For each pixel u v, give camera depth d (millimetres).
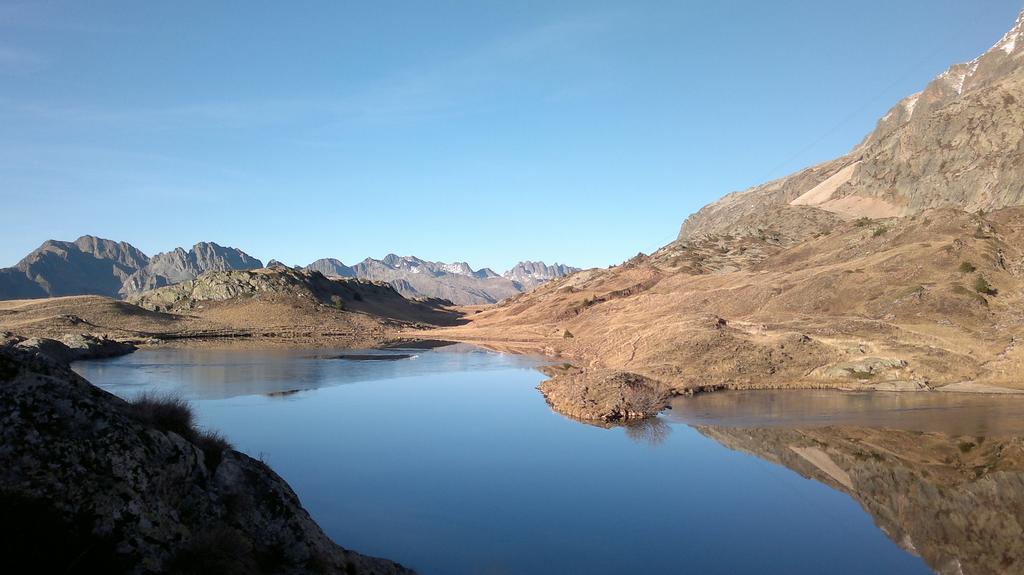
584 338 95375
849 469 27031
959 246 67188
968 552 18500
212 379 56031
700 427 35750
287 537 13391
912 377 47031
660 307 90188
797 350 53375
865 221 104562
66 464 10555
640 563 17797
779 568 17453
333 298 159000
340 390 51281
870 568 17641
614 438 33531
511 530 20266
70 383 13047
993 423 34094
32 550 9117
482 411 41844
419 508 22219
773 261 105250
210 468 13859
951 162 169125
